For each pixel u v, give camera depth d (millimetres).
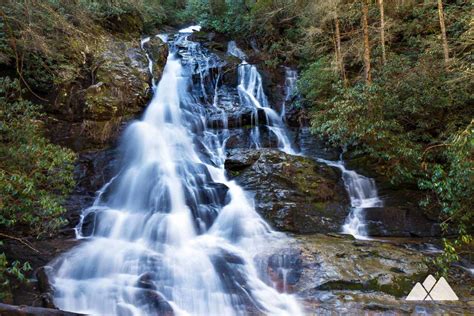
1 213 5777
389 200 9703
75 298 5852
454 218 7031
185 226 8500
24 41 8828
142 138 11125
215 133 12406
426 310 5465
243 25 17234
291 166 9961
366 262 6641
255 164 10109
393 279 6141
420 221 8945
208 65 14961
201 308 5898
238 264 6828
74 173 9586
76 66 11336
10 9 8328
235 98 14211
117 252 7195
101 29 13164
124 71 12227
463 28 11617
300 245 7191
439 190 6461
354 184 10289
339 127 9195
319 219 8922
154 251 7352
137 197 9500
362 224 9047
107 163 10180
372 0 14609
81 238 8141
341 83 11609
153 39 15070
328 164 10992
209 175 10336
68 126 10477
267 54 16141
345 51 13258
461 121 9391
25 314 4164
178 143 11461
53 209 5781
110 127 10922
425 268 6473
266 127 12805
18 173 5703
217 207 9109
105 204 9289
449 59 10016
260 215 8750
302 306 5727
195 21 20422
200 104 13531
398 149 8789
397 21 13758
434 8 13445
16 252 7090
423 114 9469
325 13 14062
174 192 9430
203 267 6695
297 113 13445
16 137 6441
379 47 12820
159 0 19484
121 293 5969
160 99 12797
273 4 16281
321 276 6277
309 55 14781
